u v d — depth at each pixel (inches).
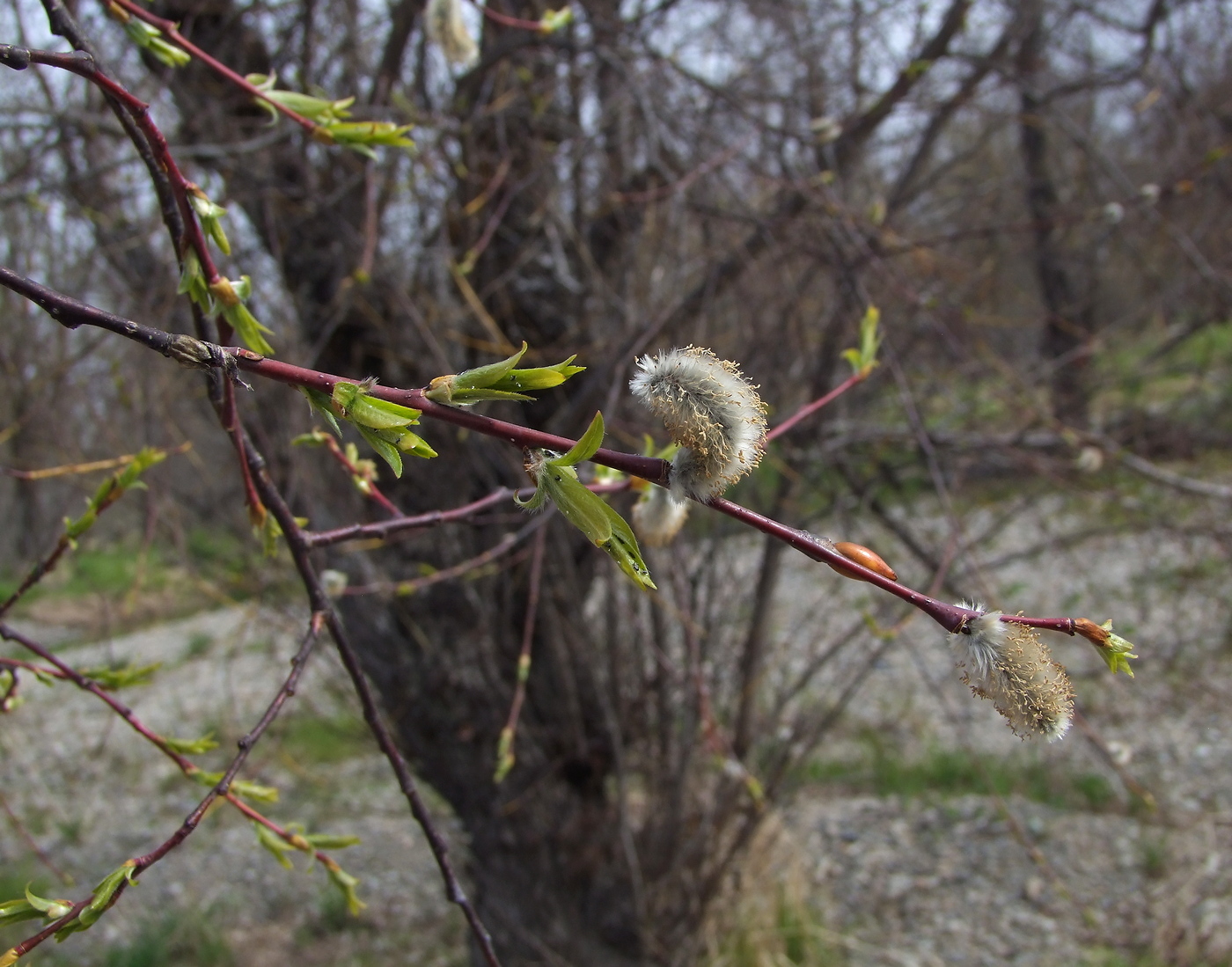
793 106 158.7
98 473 172.1
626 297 142.4
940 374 166.6
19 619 349.4
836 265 131.3
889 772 254.1
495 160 144.0
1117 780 238.4
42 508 184.7
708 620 151.6
